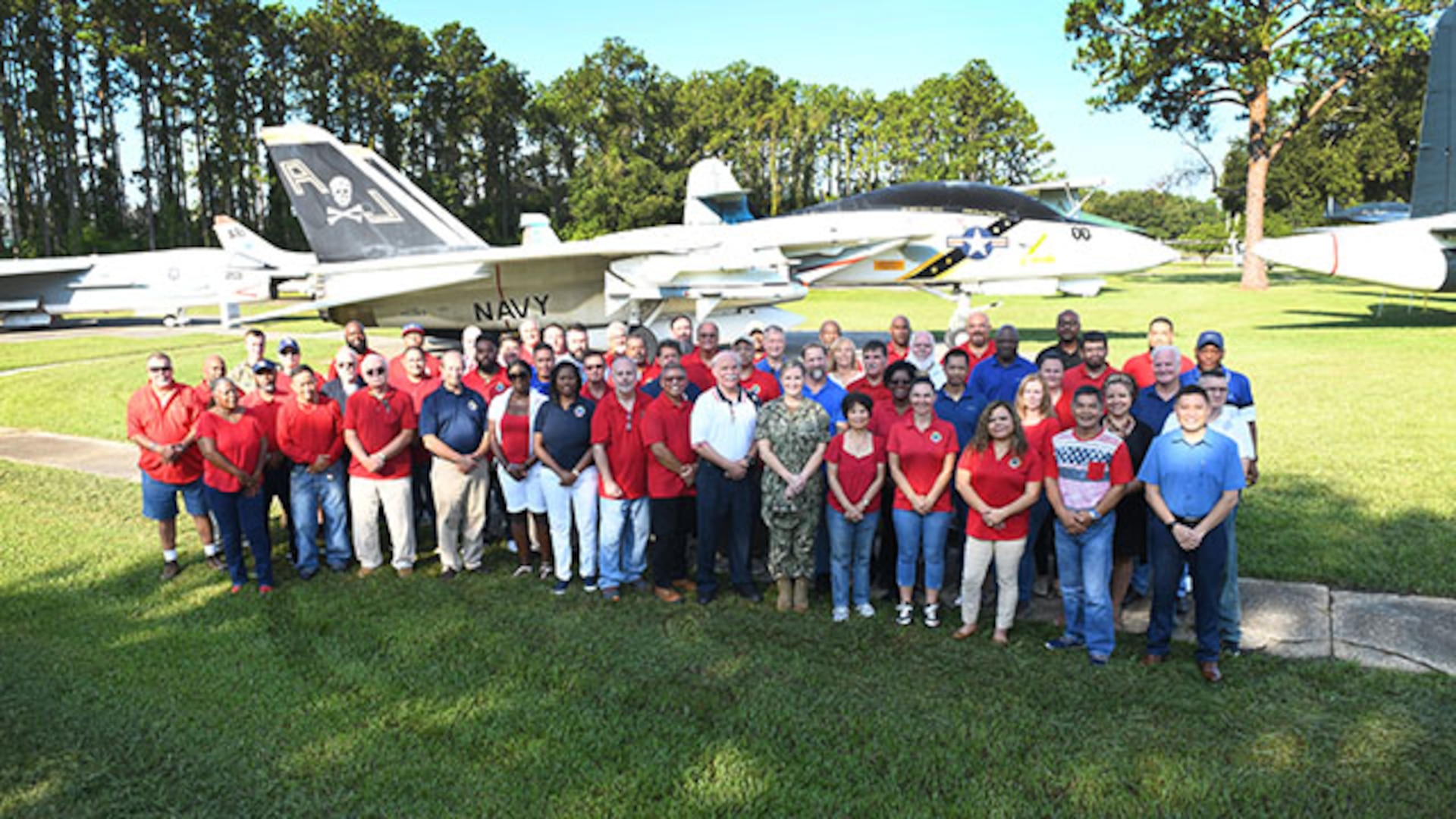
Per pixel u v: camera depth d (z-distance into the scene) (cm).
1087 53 3947
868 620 595
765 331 737
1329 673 490
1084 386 507
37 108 5334
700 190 2012
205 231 6244
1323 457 945
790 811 385
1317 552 671
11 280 3309
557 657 538
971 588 555
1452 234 2253
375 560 696
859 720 458
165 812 389
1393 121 4791
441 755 430
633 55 6912
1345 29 3544
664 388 620
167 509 670
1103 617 513
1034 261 1953
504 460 668
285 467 721
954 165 7462
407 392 729
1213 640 490
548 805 390
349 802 395
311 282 1688
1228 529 505
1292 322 2456
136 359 2125
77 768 422
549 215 7300
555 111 7125
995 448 534
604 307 1728
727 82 7238
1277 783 395
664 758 425
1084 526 507
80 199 5900
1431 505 770
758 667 523
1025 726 450
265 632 579
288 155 1653
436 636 571
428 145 6975
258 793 402
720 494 614
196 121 5731
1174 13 3712
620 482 623
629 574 668
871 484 571
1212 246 7225
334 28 5762
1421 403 1226
